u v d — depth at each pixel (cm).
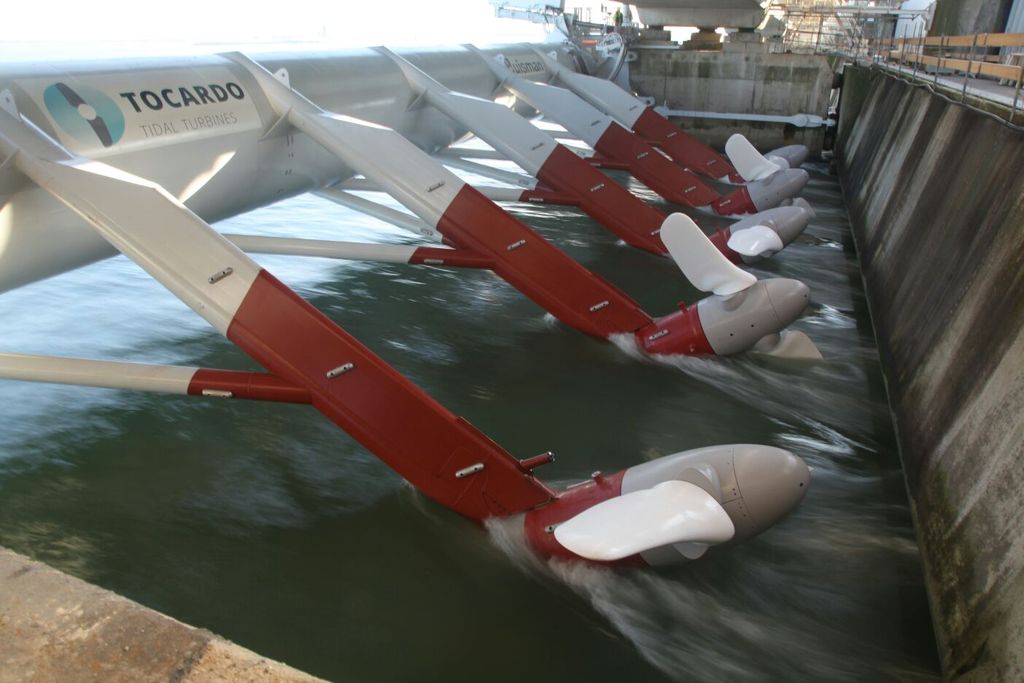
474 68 2289
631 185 2952
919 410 959
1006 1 2488
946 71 2453
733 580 760
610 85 2842
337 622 671
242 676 274
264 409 1040
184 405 1040
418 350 1262
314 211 2200
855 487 939
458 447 756
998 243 900
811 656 668
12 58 1110
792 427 1080
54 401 1031
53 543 750
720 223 2202
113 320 1320
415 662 633
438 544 780
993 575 603
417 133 1881
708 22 3941
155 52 1262
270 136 1246
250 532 788
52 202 885
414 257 1194
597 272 1734
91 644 283
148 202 790
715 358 1238
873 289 1573
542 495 775
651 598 729
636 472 731
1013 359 721
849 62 3759
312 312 753
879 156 2197
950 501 748
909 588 757
